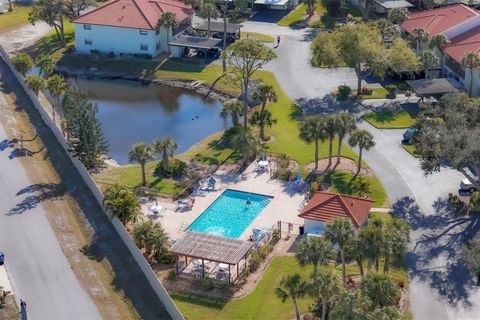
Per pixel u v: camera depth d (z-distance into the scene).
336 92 122.94
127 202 84.31
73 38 153.50
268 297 73.38
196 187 95.25
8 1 177.62
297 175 96.12
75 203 92.00
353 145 95.31
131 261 79.75
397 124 110.50
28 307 72.31
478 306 71.75
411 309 71.44
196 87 131.25
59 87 110.31
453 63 123.19
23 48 150.62
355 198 84.62
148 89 132.88
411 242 82.00
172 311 70.38
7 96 127.06
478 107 93.75
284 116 115.38
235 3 153.00
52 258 80.56
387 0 160.25
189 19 152.00
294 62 136.38
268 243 82.25
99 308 72.56
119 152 108.50
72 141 101.12
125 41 143.38
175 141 112.06
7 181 97.50
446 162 97.44
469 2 156.75
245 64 116.44
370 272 64.88
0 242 83.44
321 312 68.50
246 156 100.81
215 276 76.88
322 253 65.56
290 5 168.00
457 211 87.31
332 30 152.00
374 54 117.62
